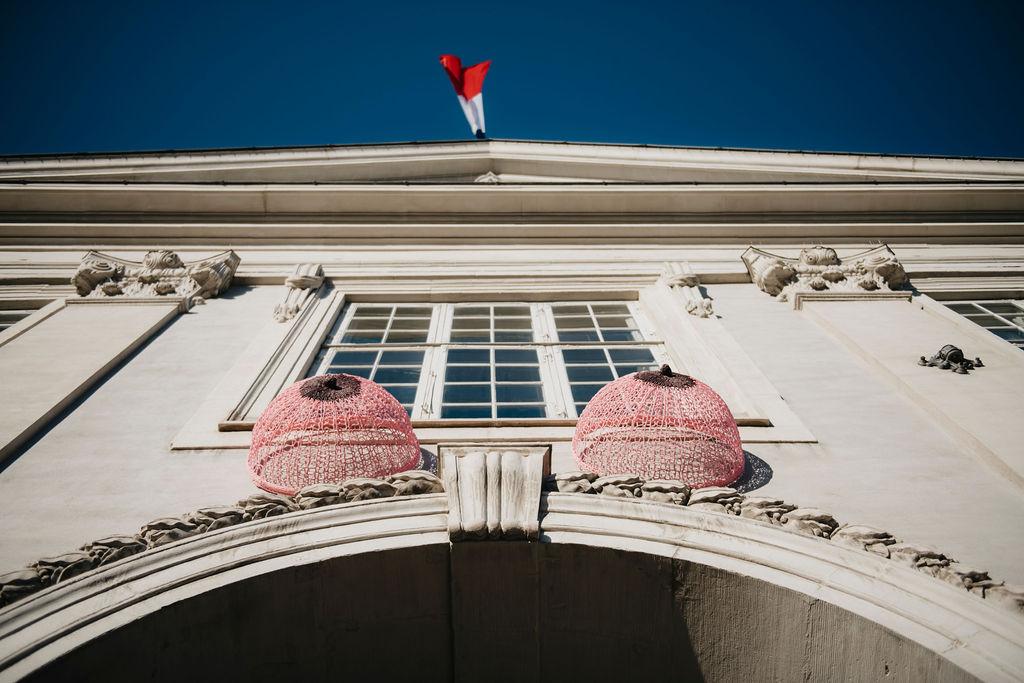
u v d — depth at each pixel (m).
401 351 7.96
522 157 13.03
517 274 9.43
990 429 5.62
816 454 5.59
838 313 8.14
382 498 4.41
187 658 3.79
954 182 11.12
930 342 7.28
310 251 10.07
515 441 5.76
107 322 7.78
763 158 12.22
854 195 10.59
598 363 7.65
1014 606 3.63
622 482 4.53
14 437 5.51
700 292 8.89
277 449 4.89
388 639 4.11
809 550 4.06
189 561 3.94
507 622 4.14
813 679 3.78
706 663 4.04
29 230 9.98
